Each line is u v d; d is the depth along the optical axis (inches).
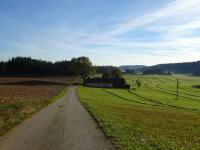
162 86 7135.8
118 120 1036.5
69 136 700.7
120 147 578.9
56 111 1331.2
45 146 591.2
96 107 1644.9
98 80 6560.0
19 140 647.1
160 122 1108.5
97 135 717.3
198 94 5027.1
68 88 4963.1
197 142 710.5
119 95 3988.7
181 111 2133.4
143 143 624.7
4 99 1705.2
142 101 3228.3
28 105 1341.0
